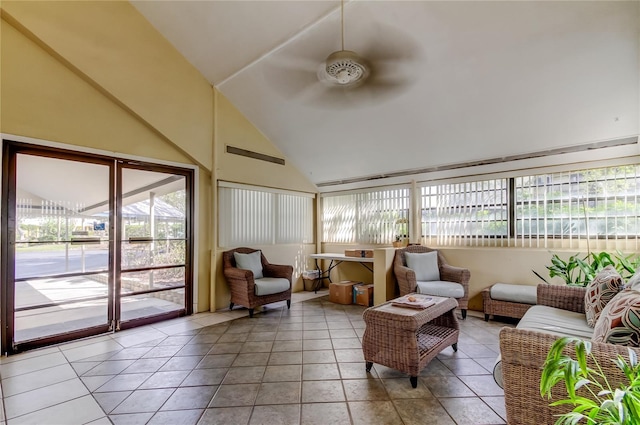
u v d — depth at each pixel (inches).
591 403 38.0
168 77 163.0
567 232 157.5
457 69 129.3
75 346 128.0
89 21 135.6
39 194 127.3
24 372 105.1
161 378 100.6
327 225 258.2
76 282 137.1
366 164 211.5
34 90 124.7
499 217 176.7
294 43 140.7
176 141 165.8
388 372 103.5
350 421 77.9
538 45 112.3
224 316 170.6
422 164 193.6
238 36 148.8
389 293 178.7
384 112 163.2
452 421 77.5
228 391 92.3
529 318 100.6
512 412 61.9
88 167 140.9
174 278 169.3
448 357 114.9
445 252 190.5
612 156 144.9
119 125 148.3
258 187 210.1
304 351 121.6
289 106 180.2
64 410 83.4
